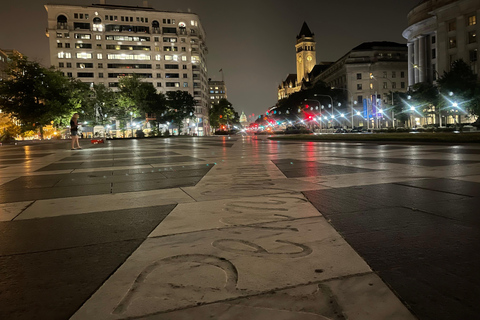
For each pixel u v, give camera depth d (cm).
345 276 216
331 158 1132
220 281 211
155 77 10425
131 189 593
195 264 240
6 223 373
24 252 275
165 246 281
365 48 9425
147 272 229
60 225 359
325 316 170
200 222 356
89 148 2350
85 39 9756
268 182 630
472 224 321
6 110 4394
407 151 1390
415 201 429
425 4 6806
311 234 304
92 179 740
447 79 4456
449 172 686
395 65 9044
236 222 352
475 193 463
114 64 10031
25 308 185
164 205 450
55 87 4634
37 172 908
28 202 492
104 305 186
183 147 2292
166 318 171
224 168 896
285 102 10088
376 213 374
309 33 17900
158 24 10544
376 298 187
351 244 275
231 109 13225
